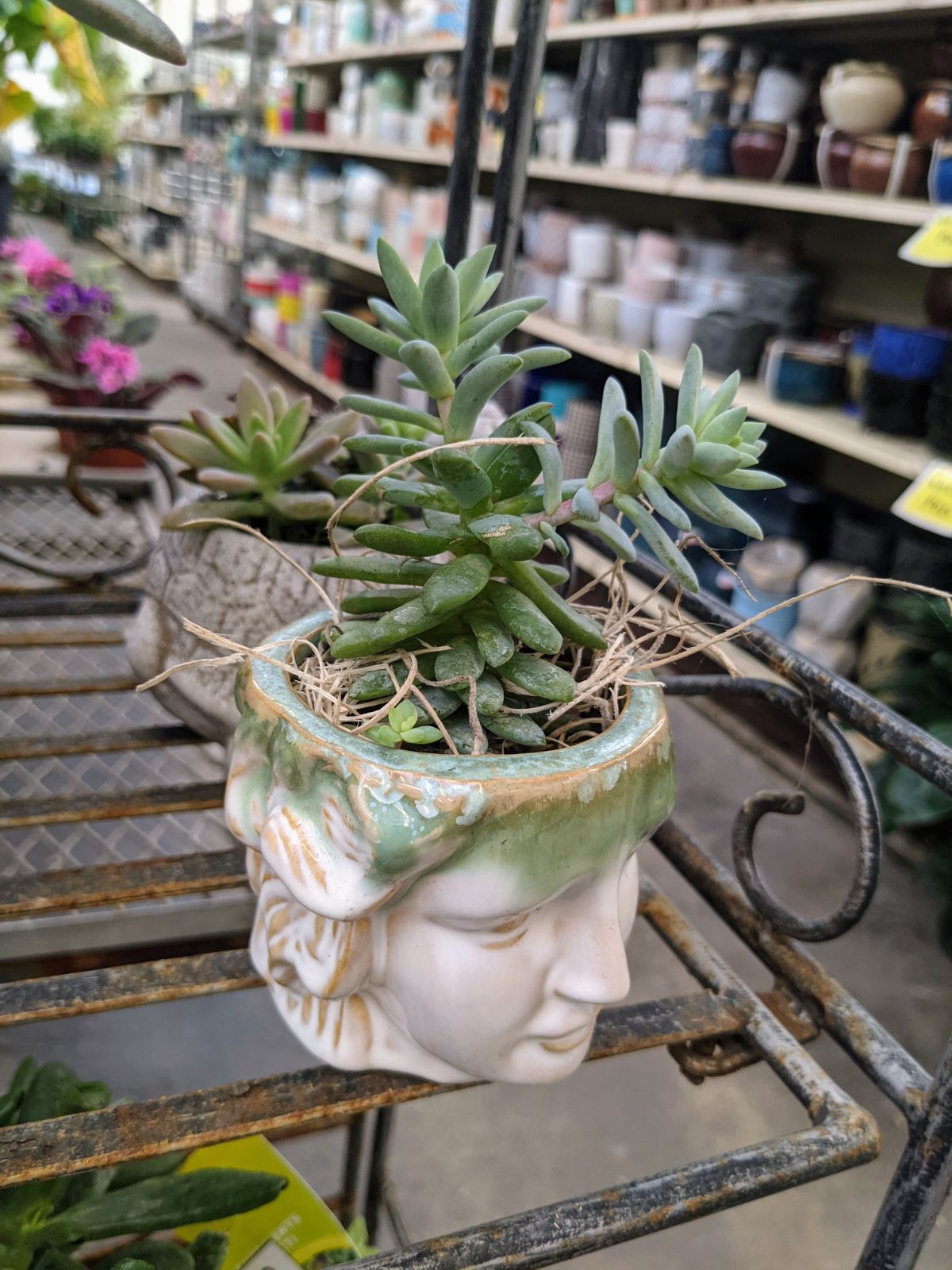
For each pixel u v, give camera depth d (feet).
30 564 3.09
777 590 5.68
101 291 6.64
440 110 9.46
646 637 1.56
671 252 6.88
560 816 1.22
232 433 2.21
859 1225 3.63
